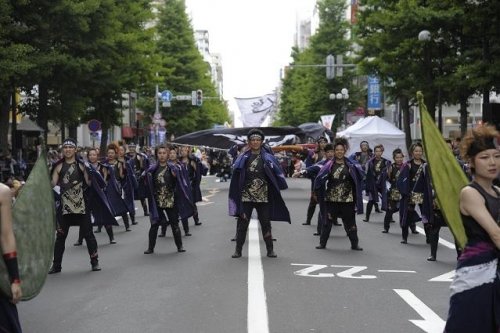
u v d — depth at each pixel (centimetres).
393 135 2633
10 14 2120
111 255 1103
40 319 682
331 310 707
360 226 1524
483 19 1814
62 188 934
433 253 1042
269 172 1040
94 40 2523
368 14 3116
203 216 1731
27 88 2475
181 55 5975
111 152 1525
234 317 675
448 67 2556
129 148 1802
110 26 2622
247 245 1191
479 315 405
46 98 2688
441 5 2458
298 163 2781
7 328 443
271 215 1073
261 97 3209
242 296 769
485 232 411
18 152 2631
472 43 2545
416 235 1366
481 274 406
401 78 2830
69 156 943
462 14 2345
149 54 3603
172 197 1109
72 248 1192
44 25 2188
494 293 405
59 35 2344
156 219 1102
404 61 2753
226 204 2077
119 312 705
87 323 663
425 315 688
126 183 1547
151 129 5216
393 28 2692
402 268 970
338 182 1128
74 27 2342
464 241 443
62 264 1017
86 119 3556
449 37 2544
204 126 6731
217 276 894
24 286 479
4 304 443
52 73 2402
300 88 7112
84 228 950
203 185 3181
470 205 411
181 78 5928
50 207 516
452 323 412
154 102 5744
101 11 2497
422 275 916
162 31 5950
